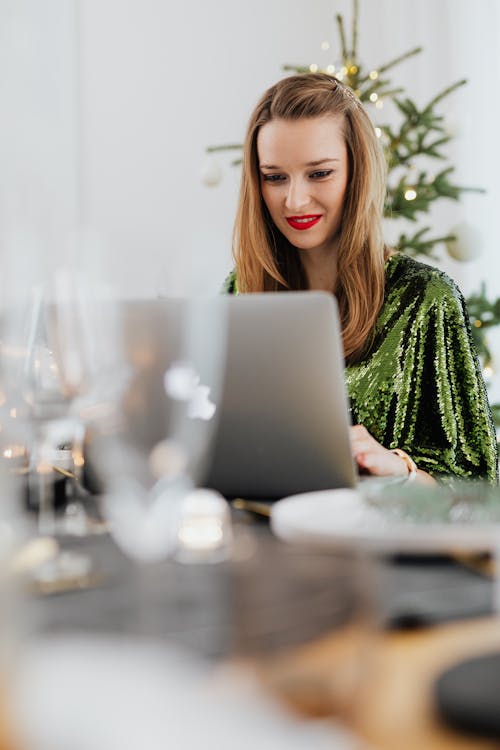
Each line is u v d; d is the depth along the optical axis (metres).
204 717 0.28
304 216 1.75
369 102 2.68
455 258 2.69
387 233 3.54
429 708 0.43
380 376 1.71
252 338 1.00
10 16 3.77
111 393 0.85
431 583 0.64
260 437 1.02
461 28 3.48
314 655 0.33
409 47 3.67
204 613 0.38
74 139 3.89
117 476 0.87
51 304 0.82
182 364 0.91
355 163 1.75
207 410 1.00
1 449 1.05
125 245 3.97
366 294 1.75
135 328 0.91
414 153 2.66
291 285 1.88
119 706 0.28
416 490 0.79
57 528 0.85
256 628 0.34
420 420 1.71
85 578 0.58
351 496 0.84
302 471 1.02
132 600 0.45
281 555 0.60
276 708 0.29
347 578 0.38
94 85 3.96
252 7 4.06
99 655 0.32
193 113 4.03
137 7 3.99
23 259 0.84
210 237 3.99
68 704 0.28
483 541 0.65
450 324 1.72
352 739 0.31
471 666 0.45
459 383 1.70
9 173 3.79
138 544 0.74
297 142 1.71
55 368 0.82
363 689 0.32
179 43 4.02
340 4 4.04
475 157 3.43
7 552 0.38
